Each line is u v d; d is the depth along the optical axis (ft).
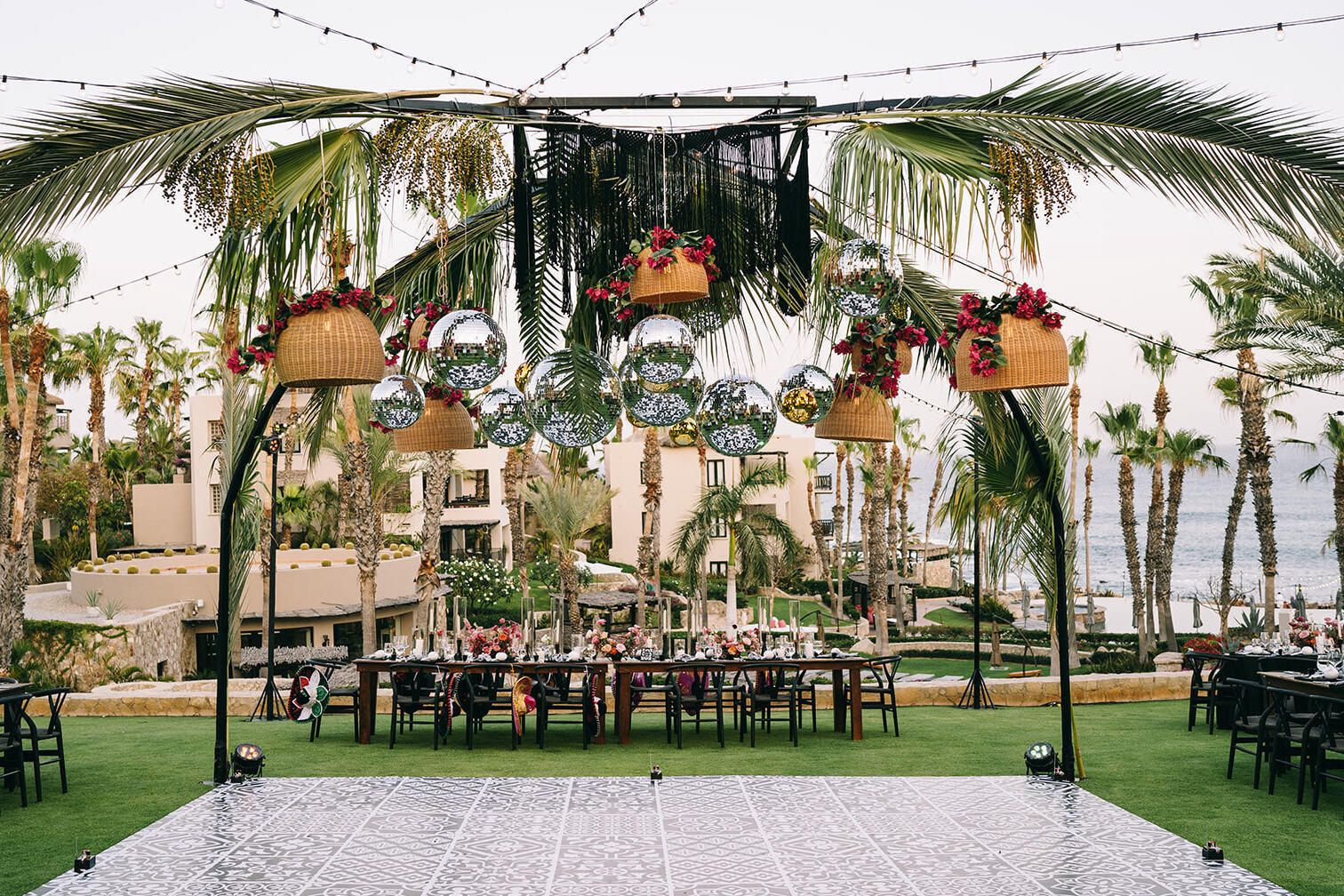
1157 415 111.96
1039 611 149.69
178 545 149.28
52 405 176.65
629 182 23.49
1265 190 18.94
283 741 33.86
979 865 18.70
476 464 151.53
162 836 21.02
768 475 114.01
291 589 94.84
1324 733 23.07
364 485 81.10
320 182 21.90
